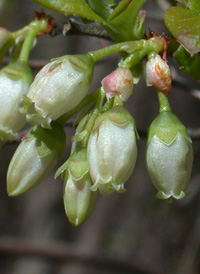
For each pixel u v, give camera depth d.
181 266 0.21
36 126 0.10
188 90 0.14
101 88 0.10
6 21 0.17
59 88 0.10
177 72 0.15
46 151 0.10
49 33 0.11
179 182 0.10
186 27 0.10
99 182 0.10
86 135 0.10
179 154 0.10
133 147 0.10
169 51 0.10
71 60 0.10
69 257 0.21
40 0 0.10
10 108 0.10
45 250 0.21
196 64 0.10
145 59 0.10
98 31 0.11
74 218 0.10
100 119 0.10
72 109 0.10
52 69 0.10
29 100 0.10
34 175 0.10
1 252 0.21
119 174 0.10
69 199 0.10
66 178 0.10
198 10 0.10
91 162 0.10
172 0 0.12
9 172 0.10
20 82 0.11
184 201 0.21
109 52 0.10
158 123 0.10
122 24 0.10
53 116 0.10
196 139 0.14
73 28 0.11
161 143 0.10
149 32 0.10
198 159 0.20
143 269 0.21
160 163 0.10
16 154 0.10
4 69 0.11
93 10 0.10
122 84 0.10
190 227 0.21
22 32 0.11
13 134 0.10
